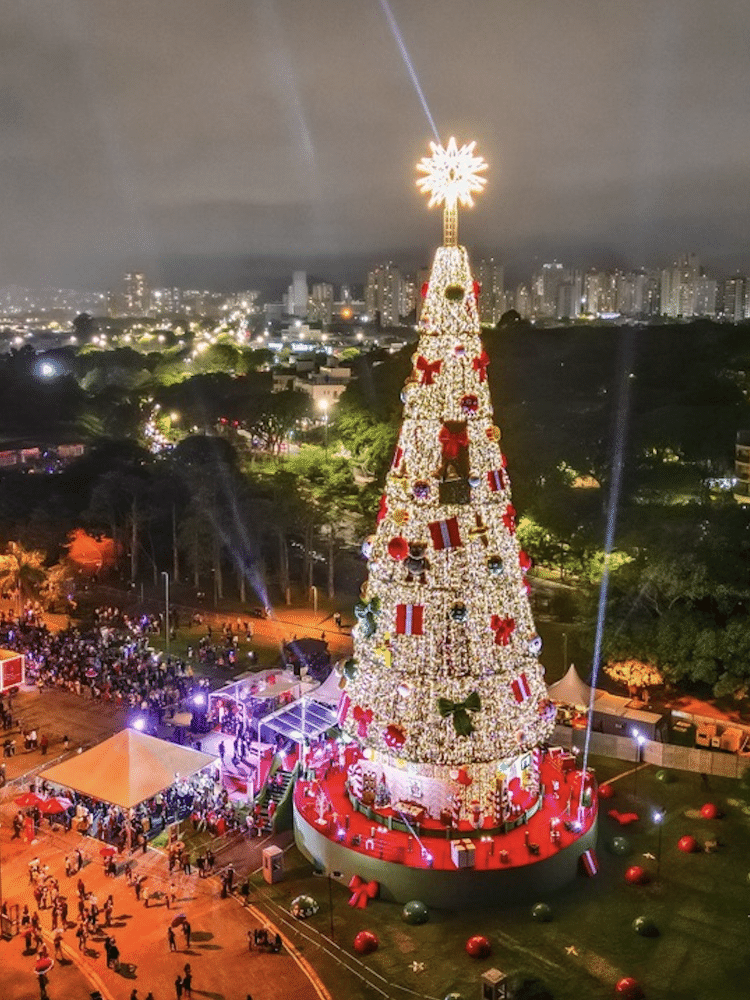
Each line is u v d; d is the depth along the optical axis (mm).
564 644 74625
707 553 66125
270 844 50656
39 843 50656
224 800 53969
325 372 199750
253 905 45156
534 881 45125
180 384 183000
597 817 50812
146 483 106312
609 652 65312
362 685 46406
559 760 54312
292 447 163375
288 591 92000
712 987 39375
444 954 41562
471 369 44281
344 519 119750
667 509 81812
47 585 87250
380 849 45875
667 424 111062
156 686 69312
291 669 70250
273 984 39781
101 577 99625
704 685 68312
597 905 45031
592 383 146250
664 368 149625
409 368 154625
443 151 43406
